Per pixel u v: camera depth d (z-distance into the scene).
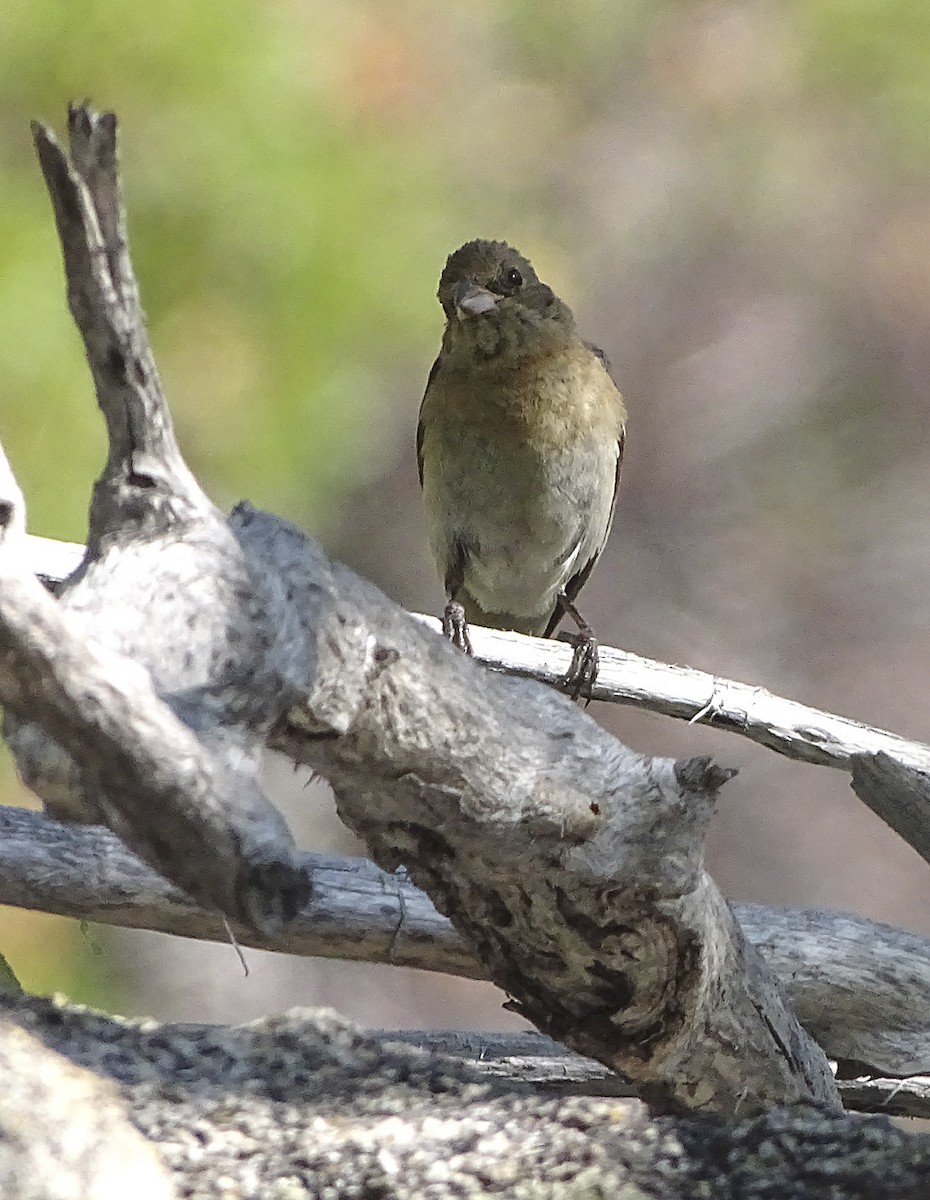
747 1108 6.09
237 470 11.87
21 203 11.09
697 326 20.75
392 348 12.54
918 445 20.55
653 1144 5.96
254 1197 5.45
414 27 14.17
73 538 10.61
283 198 11.87
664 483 20.31
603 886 5.48
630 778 5.38
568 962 5.73
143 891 7.15
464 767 5.16
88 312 4.32
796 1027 6.23
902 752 8.38
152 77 11.58
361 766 5.07
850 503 20.44
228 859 4.15
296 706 4.72
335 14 13.23
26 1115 5.12
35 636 3.97
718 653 19.66
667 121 19.23
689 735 18.86
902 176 19.61
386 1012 16.95
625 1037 5.91
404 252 12.43
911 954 7.47
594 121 19.05
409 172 12.95
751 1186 5.74
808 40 18.47
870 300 20.42
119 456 4.48
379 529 17.72
